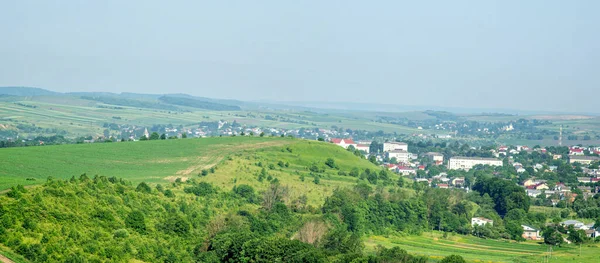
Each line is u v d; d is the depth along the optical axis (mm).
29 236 170500
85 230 186250
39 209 184125
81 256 168750
